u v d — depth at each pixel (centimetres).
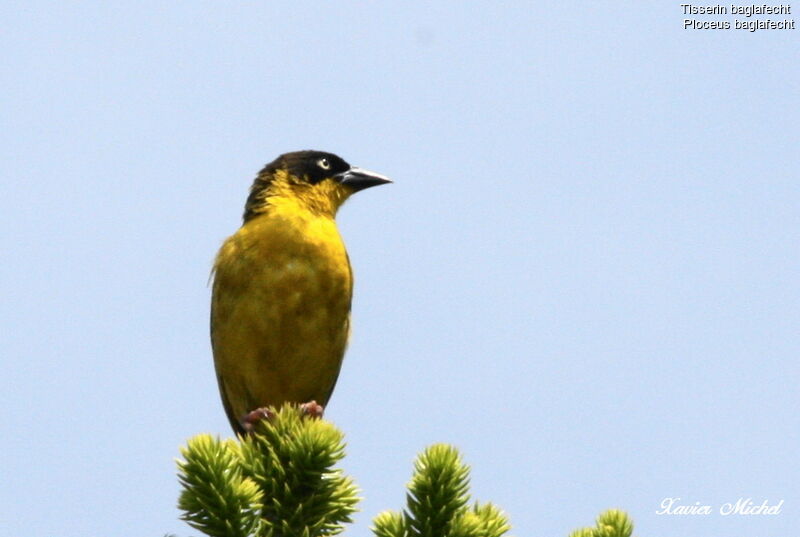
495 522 673
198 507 662
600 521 668
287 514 714
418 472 676
